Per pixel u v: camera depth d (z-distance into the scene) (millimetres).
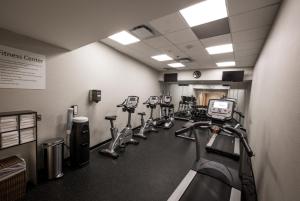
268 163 1728
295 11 1243
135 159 3156
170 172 2705
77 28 1938
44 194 2002
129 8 1488
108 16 1644
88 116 3396
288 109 1230
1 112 1978
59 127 2748
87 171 2611
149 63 5809
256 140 2748
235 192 1810
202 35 2945
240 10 2027
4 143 1799
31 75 2283
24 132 2000
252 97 4496
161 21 2467
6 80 2021
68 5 1434
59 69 2697
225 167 2221
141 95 5801
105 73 3826
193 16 2285
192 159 3279
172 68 6672
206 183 1960
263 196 1768
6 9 1496
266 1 1805
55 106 2662
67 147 2766
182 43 3473
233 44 3328
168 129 5848
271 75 2072
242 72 5324
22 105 2199
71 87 2947
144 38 3252
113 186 2240
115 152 3318
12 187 1799
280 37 1720
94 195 2035
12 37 2047
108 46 3871
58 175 2363
